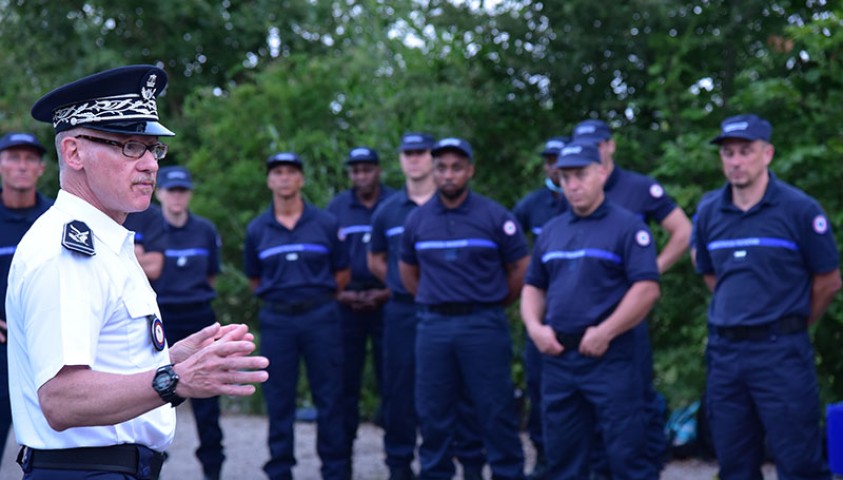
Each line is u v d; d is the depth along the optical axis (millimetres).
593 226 5465
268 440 6730
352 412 7383
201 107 12781
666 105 8484
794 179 7773
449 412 6148
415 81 9945
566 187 5484
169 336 7059
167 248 7086
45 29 14695
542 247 5680
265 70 12883
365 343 7488
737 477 5281
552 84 9234
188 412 10328
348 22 14648
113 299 2619
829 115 7730
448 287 6070
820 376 7711
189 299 7090
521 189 9367
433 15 9305
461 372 6137
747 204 5262
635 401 5355
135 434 2713
